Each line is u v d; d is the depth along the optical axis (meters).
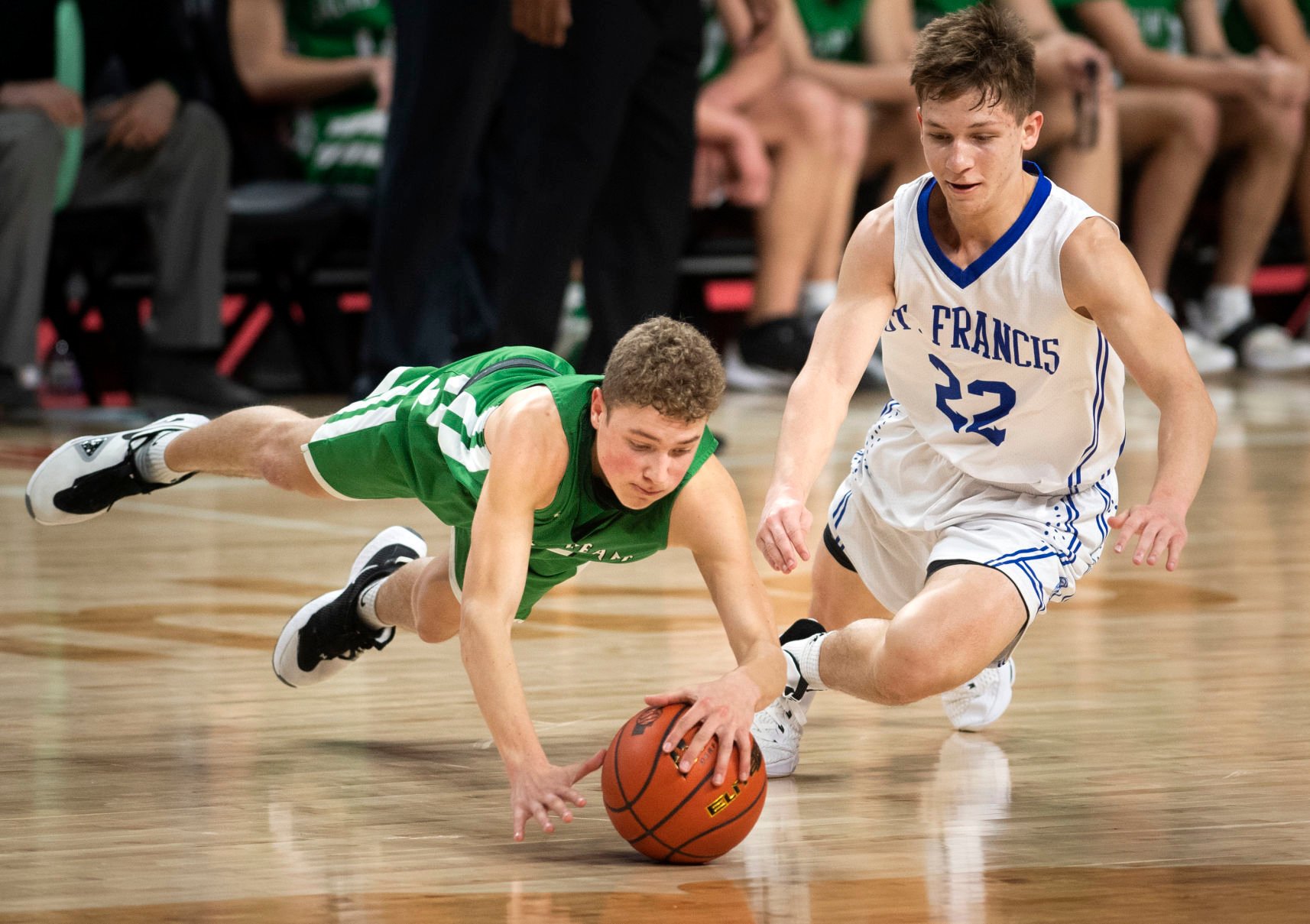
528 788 7.14
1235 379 37.75
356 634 9.84
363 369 23.83
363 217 30.89
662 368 7.09
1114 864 7.00
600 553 8.31
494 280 27.58
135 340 31.27
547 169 21.09
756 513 18.33
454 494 8.52
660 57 21.34
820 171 32.94
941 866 7.01
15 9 26.02
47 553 16.25
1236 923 6.23
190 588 14.21
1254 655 11.44
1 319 26.78
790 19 33.22
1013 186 8.73
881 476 9.62
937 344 9.11
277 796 8.12
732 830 7.03
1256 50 39.53
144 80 27.80
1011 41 8.36
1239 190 38.97
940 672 8.25
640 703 10.10
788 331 33.25
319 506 20.27
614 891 6.71
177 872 6.92
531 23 20.17
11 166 26.20
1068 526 9.01
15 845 7.28
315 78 31.05
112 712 9.86
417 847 7.34
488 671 7.38
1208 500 19.89
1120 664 11.21
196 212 27.75
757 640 7.68
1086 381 8.96
